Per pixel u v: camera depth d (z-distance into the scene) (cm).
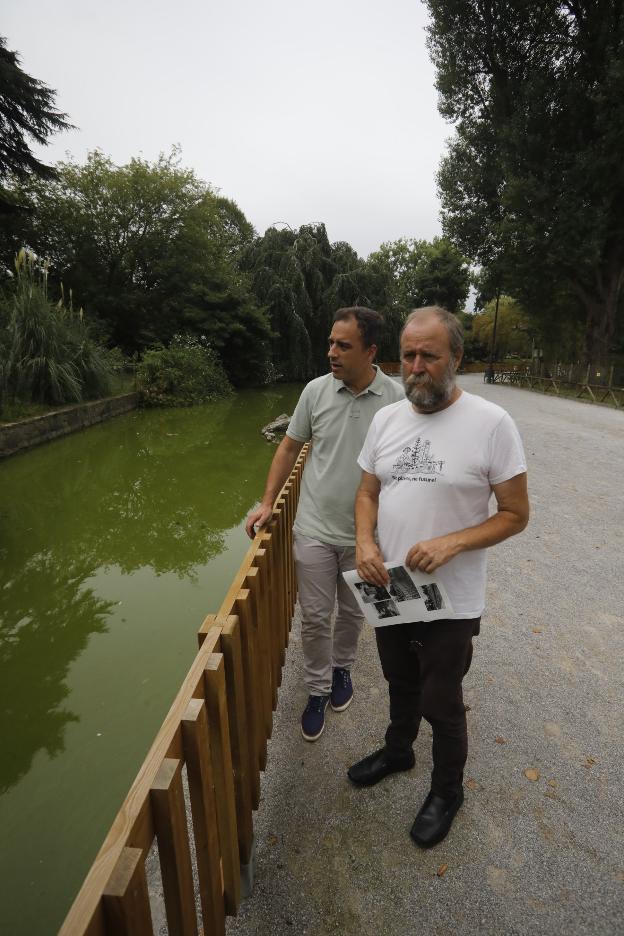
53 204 1952
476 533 126
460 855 147
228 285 2073
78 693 274
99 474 733
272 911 132
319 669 192
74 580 408
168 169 2067
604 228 1542
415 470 133
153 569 429
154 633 331
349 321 169
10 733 247
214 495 635
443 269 3559
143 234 2058
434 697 139
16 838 194
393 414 145
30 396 975
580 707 211
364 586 140
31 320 988
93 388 1191
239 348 2072
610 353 1877
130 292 2067
